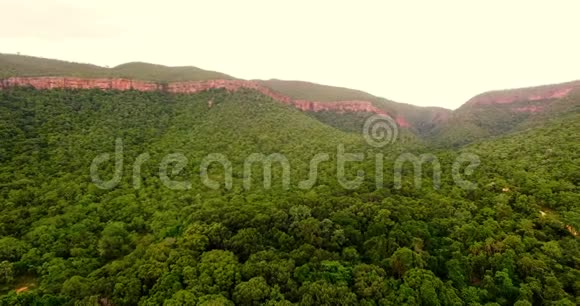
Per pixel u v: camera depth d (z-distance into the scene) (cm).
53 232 4944
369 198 5984
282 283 3950
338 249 4675
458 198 5759
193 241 4516
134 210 5875
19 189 5797
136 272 3994
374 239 4659
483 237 4616
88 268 4394
